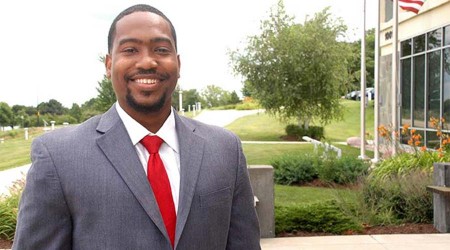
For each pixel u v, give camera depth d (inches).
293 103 940.0
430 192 280.4
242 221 79.4
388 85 698.8
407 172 330.3
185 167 72.4
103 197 67.4
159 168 71.7
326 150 495.5
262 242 238.2
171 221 69.8
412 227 267.3
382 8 729.6
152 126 74.5
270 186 248.1
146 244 67.2
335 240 239.9
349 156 456.1
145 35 73.7
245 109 2285.9
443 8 547.2
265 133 1118.4
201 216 70.8
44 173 68.0
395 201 289.9
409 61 639.8
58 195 67.8
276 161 466.6
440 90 553.6
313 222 256.7
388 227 267.6
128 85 73.4
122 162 69.6
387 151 475.2
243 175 79.4
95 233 67.1
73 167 68.4
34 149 70.7
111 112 75.4
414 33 620.7
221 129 82.1
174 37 77.9
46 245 68.1
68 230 69.1
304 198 368.8
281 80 924.0
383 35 725.9
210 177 73.1
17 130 1667.1
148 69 72.6
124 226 67.1
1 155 836.6
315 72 914.7
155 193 70.1
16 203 256.4
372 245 230.8
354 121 1363.2
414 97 626.2
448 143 389.4
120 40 74.1
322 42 902.4
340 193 319.3
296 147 776.3
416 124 620.4
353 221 260.4
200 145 75.4
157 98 72.9
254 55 928.9
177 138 75.7
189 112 2016.5
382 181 311.0
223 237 74.2
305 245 231.6
